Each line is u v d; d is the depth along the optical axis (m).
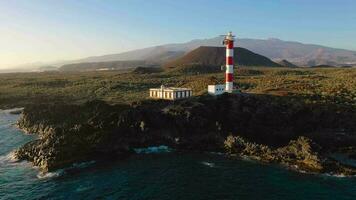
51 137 91.94
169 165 83.44
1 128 124.62
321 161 80.56
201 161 86.12
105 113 102.62
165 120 102.31
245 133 102.44
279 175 76.38
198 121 102.06
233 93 117.69
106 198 65.75
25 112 133.12
